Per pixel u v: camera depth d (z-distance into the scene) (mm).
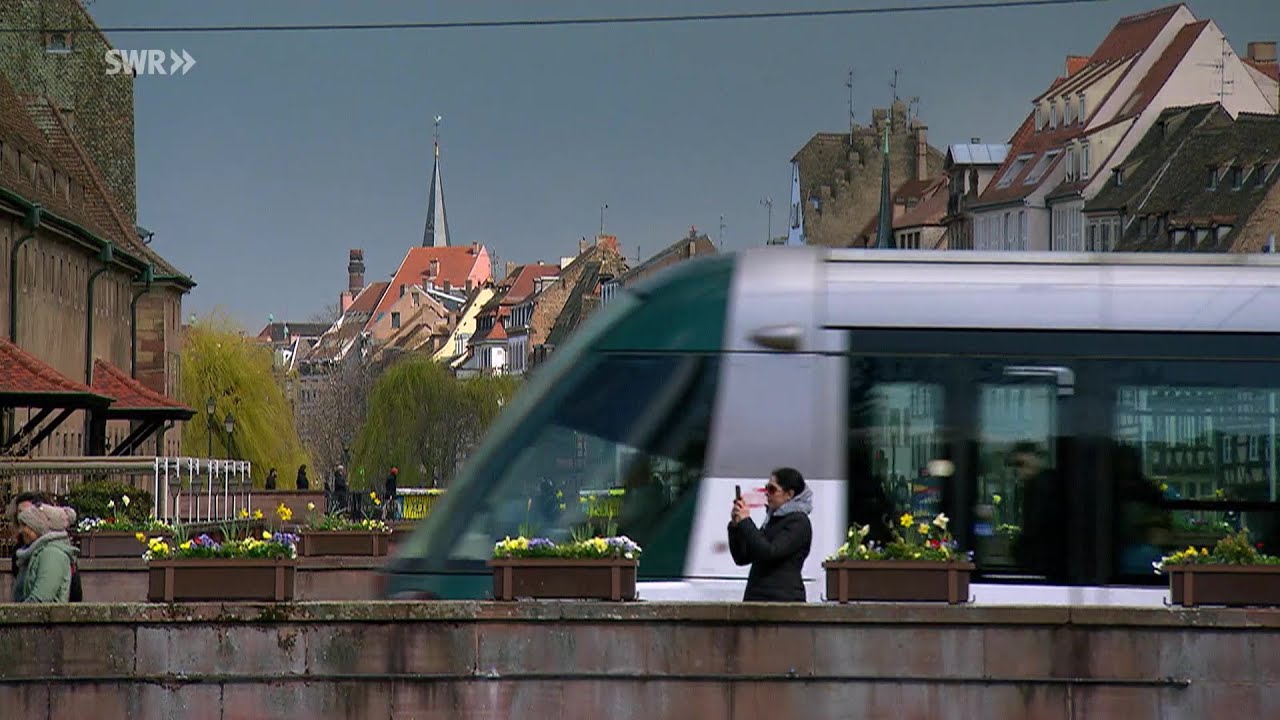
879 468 51844
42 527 50531
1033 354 52188
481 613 42594
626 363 53062
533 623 42562
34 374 129625
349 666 42656
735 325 52625
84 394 128750
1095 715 42344
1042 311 52406
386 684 42625
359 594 87375
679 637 42469
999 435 51969
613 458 52688
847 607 42406
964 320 52312
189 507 124312
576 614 42531
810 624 42406
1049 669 42344
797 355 52312
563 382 53281
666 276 53906
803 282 52688
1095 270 52812
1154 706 42344
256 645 42625
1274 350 52219
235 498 146125
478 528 53062
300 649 42656
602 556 45188
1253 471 51844
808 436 52000
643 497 52406
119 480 116688
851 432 51969
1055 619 42344
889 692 42375
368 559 87562
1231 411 52000
